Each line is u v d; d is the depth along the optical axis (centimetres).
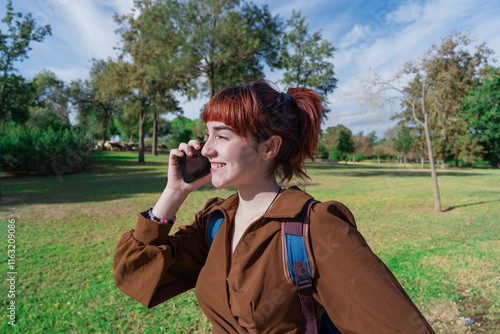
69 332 320
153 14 1961
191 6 1844
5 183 1666
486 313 348
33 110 2967
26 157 2033
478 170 3788
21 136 2080
